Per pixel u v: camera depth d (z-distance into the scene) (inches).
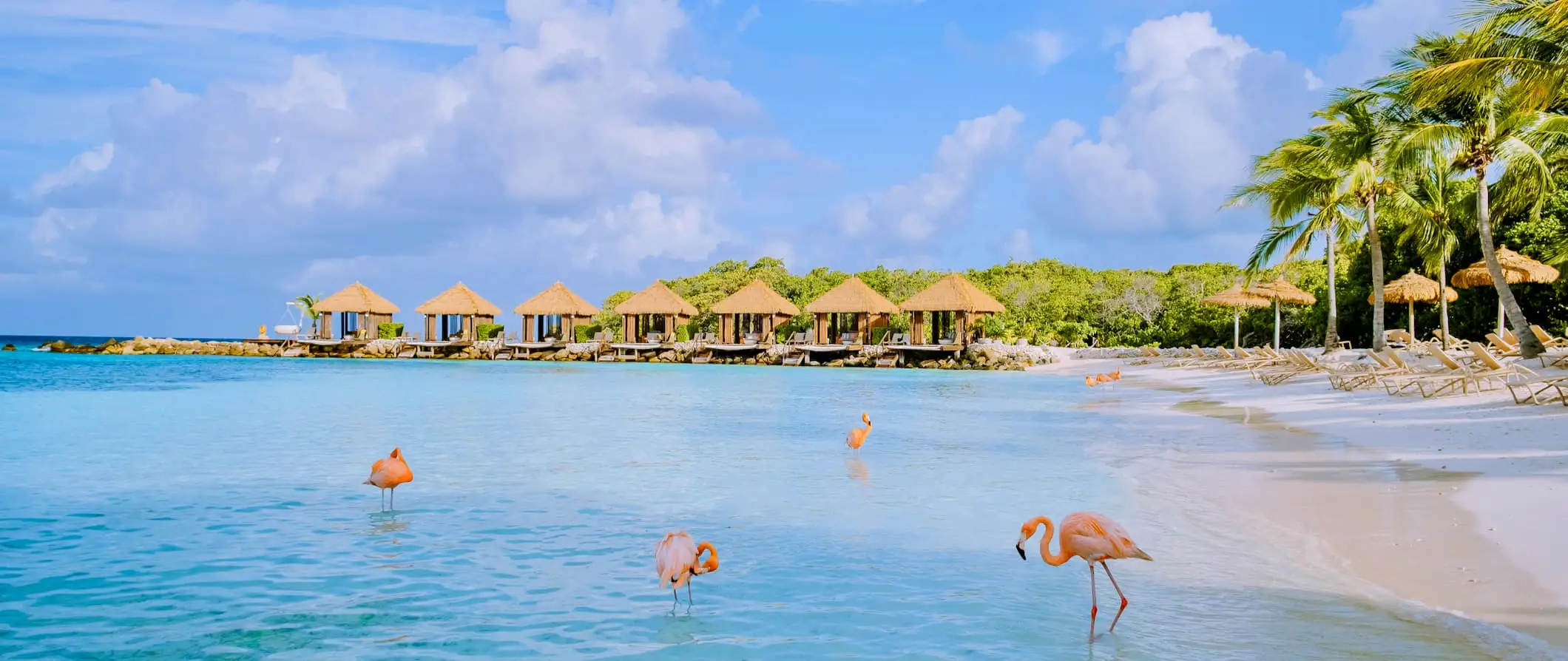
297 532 356.2
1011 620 252.2
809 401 1013.8
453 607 266.5
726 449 592.7
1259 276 1983.3
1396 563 288.2
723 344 2126.0
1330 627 237.0
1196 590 272.2
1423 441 534.6
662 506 405.1
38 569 304.3
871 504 409.4
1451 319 1521.9
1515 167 899.4
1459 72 749.3
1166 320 2185.0
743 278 2775.6
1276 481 435.5
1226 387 1091.9
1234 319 1854.1
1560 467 420.2
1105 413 842.2
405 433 673.6
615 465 522.6
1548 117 893.8
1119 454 554.3
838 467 517.0
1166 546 323.0
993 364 1817.2
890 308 2066.9
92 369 1659.7
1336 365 1124.5
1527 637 223.1
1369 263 1664.6
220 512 393.7
